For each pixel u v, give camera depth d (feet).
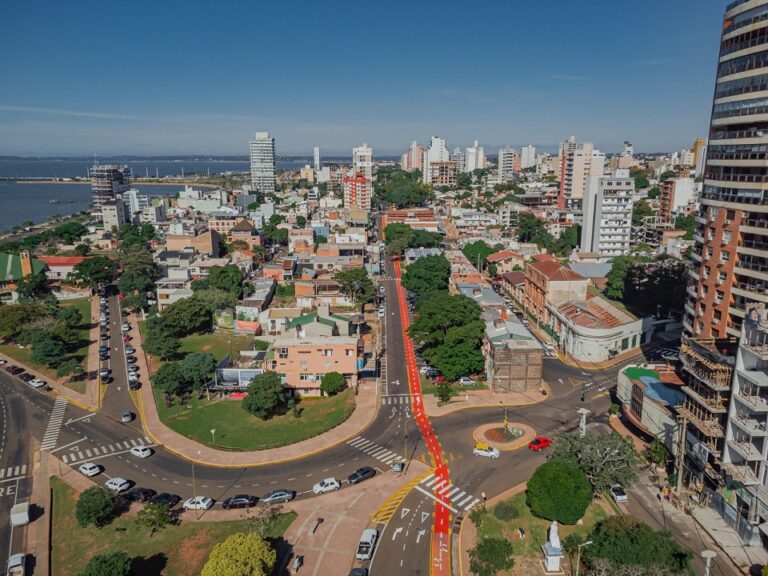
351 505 264.52
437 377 409.08
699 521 243.40
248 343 492.13
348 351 380.99
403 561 226.79
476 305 442.09
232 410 367.86
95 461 311.88
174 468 303.27
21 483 291.99
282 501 269.23
